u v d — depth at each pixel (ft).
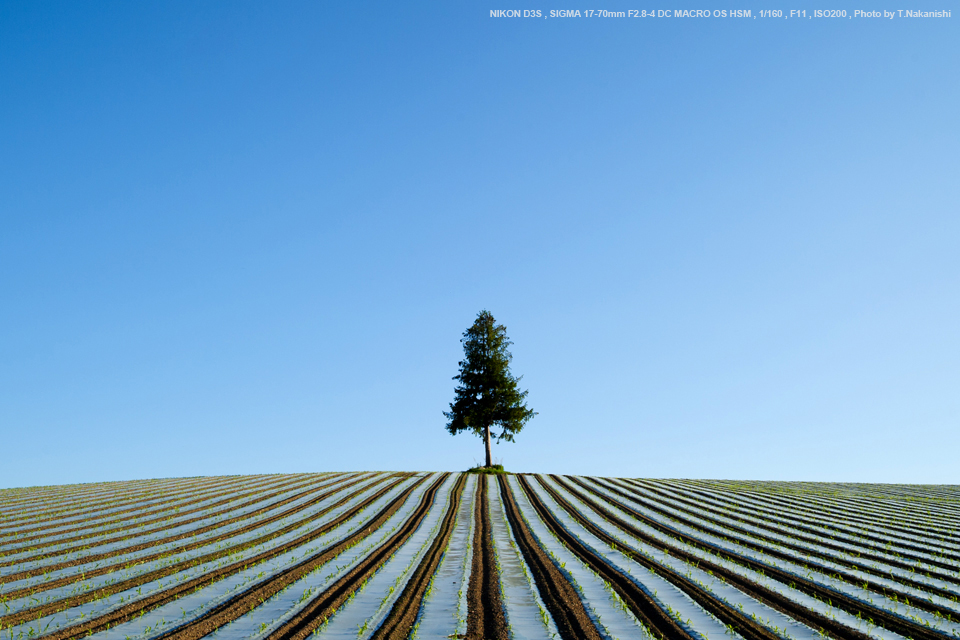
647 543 62.39
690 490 120.37
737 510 92.68
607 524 76.07
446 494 105.50
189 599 39.22
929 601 39.70
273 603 38.09
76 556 55.42
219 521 77.15
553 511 87.40
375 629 33.04
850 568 50.83
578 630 32.96
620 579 44.96
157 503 95.20
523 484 123.24
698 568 49.42
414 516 81.15
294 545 60.08
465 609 36.81
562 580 44.91
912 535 73.10
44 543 63.36
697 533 69.77
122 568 49.52
